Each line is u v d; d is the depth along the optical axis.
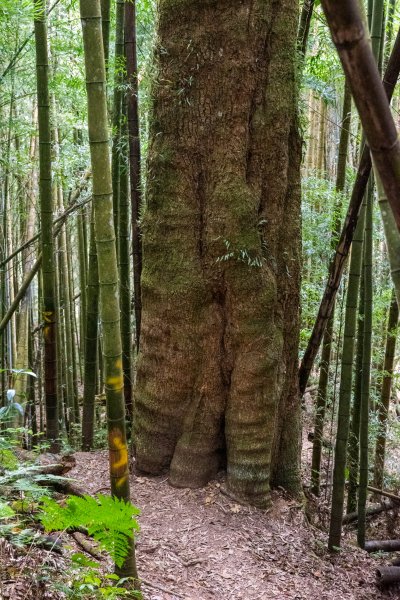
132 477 4.21
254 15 3.74
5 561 2.39
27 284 5.00
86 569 2.60
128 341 4.91
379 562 4.24
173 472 4.11
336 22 1.20
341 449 4.06
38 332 7.29
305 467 6.10
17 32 4.86
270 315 3.96
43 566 2.41
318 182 6.46
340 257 4.07
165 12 3.86
